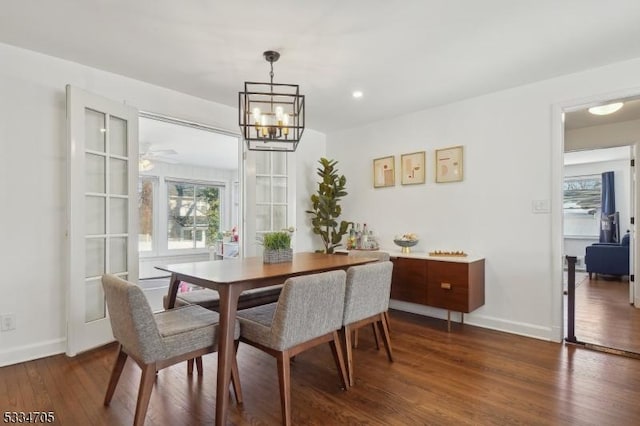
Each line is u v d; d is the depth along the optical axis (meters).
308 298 1.91
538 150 3.16
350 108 3.91
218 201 8.87
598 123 4.14
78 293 2.68
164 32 2.34
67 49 2.60
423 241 3.97
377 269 2.46
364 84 3.23
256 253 4.09
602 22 2.20
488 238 3.46
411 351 2.83
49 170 2.72
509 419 1.86
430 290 3.44
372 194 4.50
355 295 2.30
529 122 3.21
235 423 1.83
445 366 2.54
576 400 2.05
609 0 1.97
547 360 2.63
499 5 2.03
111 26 2.27
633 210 4.21
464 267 3.20
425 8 2.06
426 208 3.95
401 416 1.89
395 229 4.24
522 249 3.25
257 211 4.21
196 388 2.20
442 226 3.81
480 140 3.53
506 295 3.34
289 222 4.42
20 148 2.60
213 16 2.14
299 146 4.72
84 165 2.73
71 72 2.81
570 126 4.28
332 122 4.47
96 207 2.90
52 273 2.73
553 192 3.08
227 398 1.81
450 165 3.73
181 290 5.21
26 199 2.62
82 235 2.71
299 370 2.49
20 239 2.59
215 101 3.74
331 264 2.58
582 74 2.94
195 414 1.91
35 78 2.65
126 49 2.59
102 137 2.94
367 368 2.51
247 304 2.83
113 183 3.04
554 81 3.08
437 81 3.16
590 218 7.30
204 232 8.58
